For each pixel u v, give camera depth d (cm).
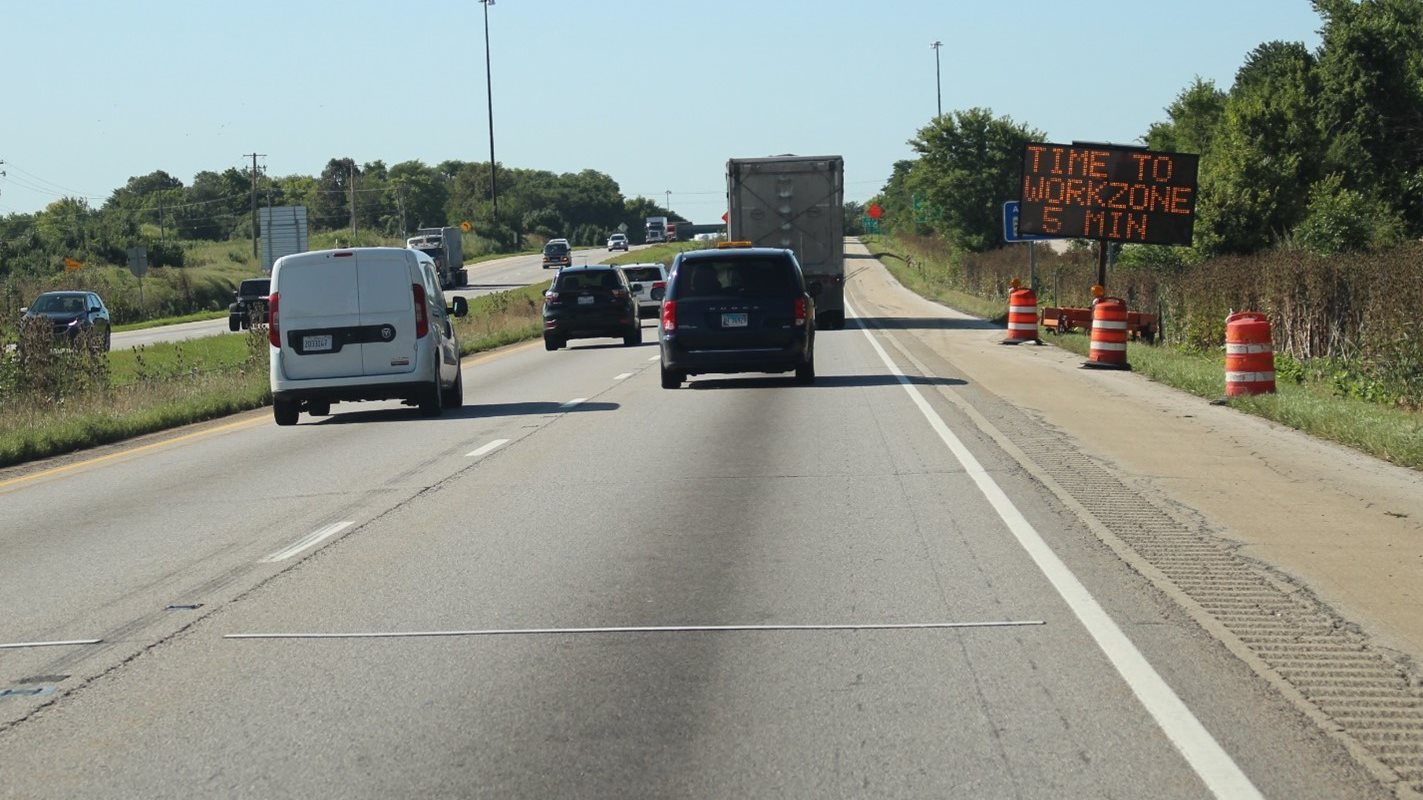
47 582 986
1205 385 2181
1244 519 1113
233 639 801
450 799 545
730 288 2367
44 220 15488
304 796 553
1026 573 916
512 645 770
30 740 631
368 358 2058
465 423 1977
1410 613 807
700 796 541
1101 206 3388
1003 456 1487
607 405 2159
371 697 680
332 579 954
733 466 1448
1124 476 1344
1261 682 671
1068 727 609
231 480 1490
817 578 916
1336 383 2344
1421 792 530
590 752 593
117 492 1444
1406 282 2211
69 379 2533
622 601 867
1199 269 3353
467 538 1087
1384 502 1196
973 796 535
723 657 735
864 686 678
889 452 1530
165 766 592
